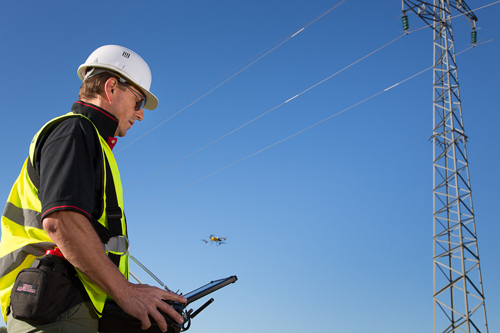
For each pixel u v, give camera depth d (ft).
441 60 100.32
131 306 6.76
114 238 7.78
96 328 7.25
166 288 9.62
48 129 7.35
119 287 6.72
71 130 7.06
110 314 7.41
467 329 79.46
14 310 6.48
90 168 6.96
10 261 7.14
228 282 8.92
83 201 6.57
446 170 92.53
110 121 8.34
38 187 7.43
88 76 9.04
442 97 97.76
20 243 7.27
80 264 6.44
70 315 6.79
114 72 9.04
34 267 6.70
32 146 7.54
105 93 8.65
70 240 6.35
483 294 80.69
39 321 6.49
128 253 8.37
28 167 7.64
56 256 6.85
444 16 101.76
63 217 6.36
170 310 7.12
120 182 8.21
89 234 6.51
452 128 92.38
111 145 8.40
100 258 6.54
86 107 8.29
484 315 79.10
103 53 9.12
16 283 6.61
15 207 7.80
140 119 9.56
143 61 9.53
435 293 85.71
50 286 6.55
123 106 8.87
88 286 7.04
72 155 6.79
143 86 9.29
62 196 6.42
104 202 7.57
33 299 6.41
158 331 7.43
